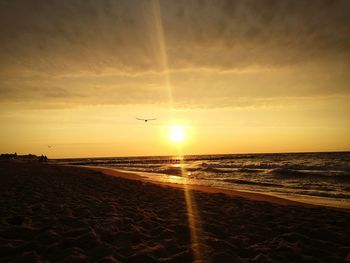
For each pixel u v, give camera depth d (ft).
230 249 12.69
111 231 14.60
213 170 86.63
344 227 17.28
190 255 11.46
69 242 12.46
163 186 38.29
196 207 23.09
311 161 128.16
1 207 19.79
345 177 56.18
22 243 12.18
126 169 103.09
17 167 76.54
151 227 16.01
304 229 16.37
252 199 30.32
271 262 11.07
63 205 21.16
